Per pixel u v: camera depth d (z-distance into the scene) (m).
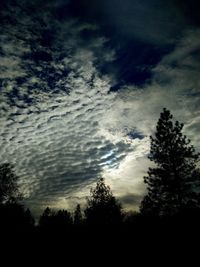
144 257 18.08
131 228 24.11
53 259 20.62
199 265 15.34
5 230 25.92
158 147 22.61
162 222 20.67
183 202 20.52
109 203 25.56
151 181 22.05
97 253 21.00
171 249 17.56
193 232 18.16
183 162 21.52
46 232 29.78
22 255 21.27
